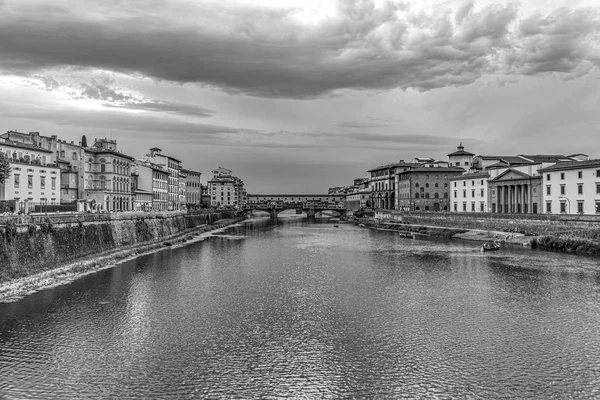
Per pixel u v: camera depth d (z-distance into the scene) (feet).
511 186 433.48
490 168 474.49
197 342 122.42
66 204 294.46
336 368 106.42
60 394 93.09
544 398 92.38
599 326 135.44
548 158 481.05
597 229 292.61
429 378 101.19
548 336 127.13
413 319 143.13
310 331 131.75
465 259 263.49
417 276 212.43
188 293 176.86
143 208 463.42
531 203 401.49
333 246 345.31
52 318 141.38
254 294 176.14
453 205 539.70
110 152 386.73
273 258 275.18
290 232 499.10
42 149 322.75
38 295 167.63
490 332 130.62
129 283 192.65
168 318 143.54
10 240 183.01
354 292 179.83
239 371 104.47
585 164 335.67
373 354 114.62
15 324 135.23
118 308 153.89
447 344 121.39
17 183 276.82
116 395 92.89
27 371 103.50
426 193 622.95
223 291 180.86
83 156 374.02
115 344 120.47
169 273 217.97
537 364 108.47
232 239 406.62
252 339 124.77
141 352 115.14
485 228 408.67
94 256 248.32
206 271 225.56
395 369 105.81
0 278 174.81
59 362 108.58
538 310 152.56
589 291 177.78
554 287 185.16
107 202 376.68
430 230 458.09
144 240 334.65
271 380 100.12
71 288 180.14
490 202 466.70
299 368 106.32
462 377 101.55
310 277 211.00
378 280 203.51
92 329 132.05
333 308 156.25
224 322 139.85
